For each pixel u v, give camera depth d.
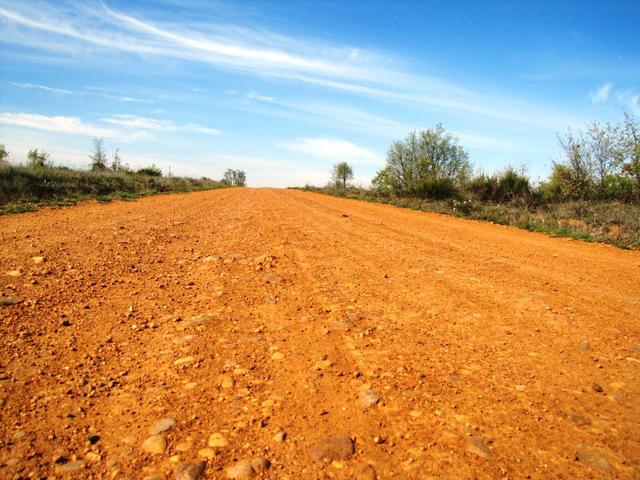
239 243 7.98
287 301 4.68
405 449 2.26
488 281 5.79
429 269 6.41
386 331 3.90
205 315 4.15
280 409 2.62
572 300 4.97
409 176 23.67
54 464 2.08
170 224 10.19
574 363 3.32
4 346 3.31
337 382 2.96
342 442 2.30
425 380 3.00
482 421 2.53
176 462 2.12
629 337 3.86
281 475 2.05
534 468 2.13
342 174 41.44
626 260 7.72
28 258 5.95
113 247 7.09
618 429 2.47
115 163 31.12
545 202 16.14
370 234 9.88
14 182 14.12
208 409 2.59
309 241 8.51
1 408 2.52
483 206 16.86
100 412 2.53
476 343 3.67
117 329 3.76
